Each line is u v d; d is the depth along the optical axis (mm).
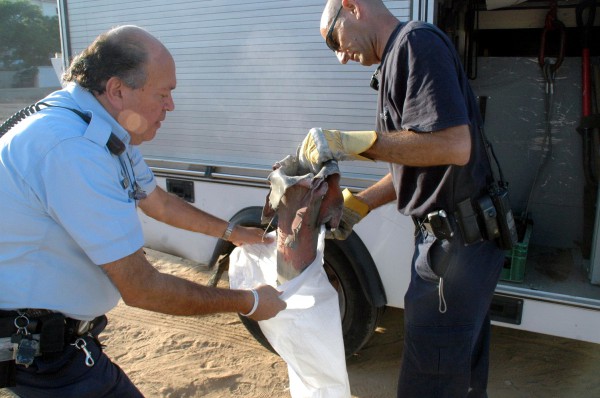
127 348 3461
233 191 3283
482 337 2381
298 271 2021
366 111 2789
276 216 2311
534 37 3703
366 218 2863
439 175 2012
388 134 1874
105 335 3617
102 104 1624
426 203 2061
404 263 2834
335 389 2100
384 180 2461
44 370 1686
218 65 3170
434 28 1907
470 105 2018
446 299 2094
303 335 2035
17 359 1612
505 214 2070
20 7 27453
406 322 2217
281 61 2955
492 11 3561
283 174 1947
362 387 3061
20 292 1622
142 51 1574
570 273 3047
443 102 1769
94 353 1809
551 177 3588
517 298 2719
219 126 3252
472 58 3574
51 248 1616
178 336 3596
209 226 2309
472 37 3506
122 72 1568
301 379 2129
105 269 1580
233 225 2322
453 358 2129
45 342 1648
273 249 2238
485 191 2072
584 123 3326
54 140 1521
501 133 3648
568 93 3477
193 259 3619
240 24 3043
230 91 3160
